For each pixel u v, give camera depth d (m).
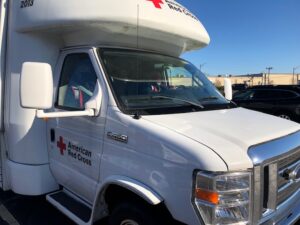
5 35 4.29
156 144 2.69
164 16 3.81
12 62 4.17
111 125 3.09
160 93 3.54
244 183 2.42
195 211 2.44
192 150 2.48
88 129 3.38
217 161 2.38
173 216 2.60
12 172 4.26
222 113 3.43
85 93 3.51
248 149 2.54
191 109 3.38
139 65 3.66
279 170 2.75
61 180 3.98
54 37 3.96
